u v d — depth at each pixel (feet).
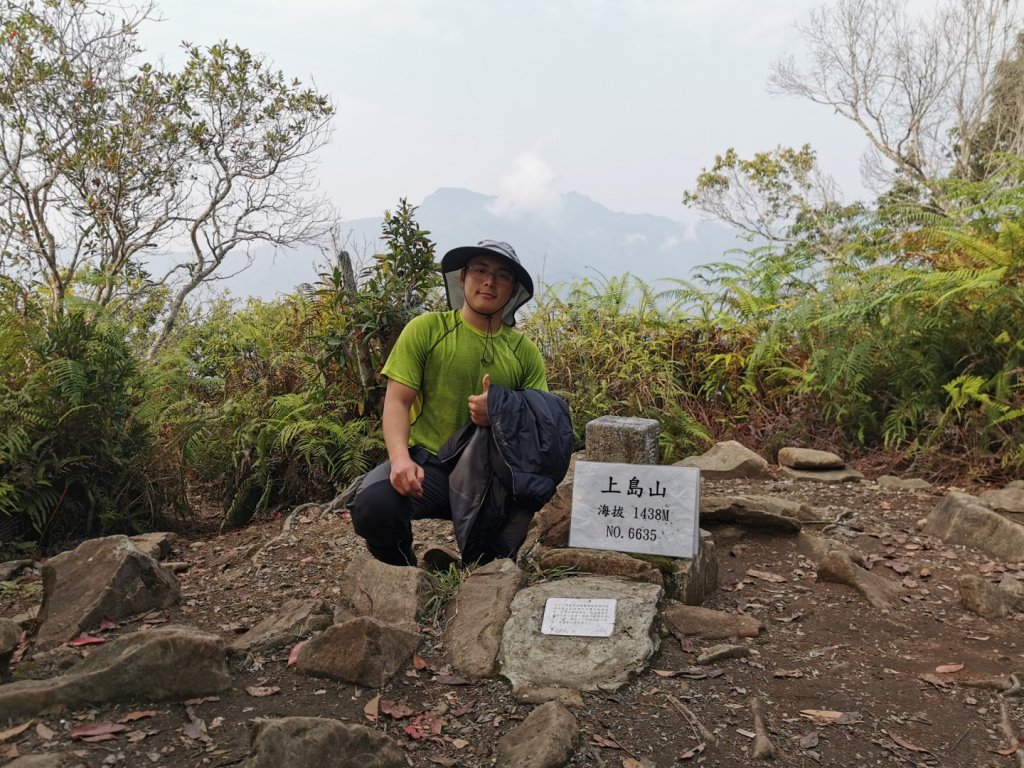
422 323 11.51
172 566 13.55
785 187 64.54
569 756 7.77
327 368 18.86
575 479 11.83
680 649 9.99
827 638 10.61
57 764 7.12
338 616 10.41
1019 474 16.92
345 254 19.04
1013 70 57.93
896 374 19.72
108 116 28.45
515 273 11.44
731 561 13.17
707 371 22.67
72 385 15.23
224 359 23.03
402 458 10.71
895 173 61.82
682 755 7.98
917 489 16.94
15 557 14.80
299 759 7.17
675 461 20.02
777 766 7.88
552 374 21.11
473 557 11.72
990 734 8.53
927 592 12.13
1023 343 17.63
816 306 20.59
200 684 8.63
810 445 20.12
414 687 9.09
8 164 26.45
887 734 8.49
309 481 18.25
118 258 28.53
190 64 29.50
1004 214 19.43
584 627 9.82
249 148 30.42
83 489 16.08
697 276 24.06
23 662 9.38
